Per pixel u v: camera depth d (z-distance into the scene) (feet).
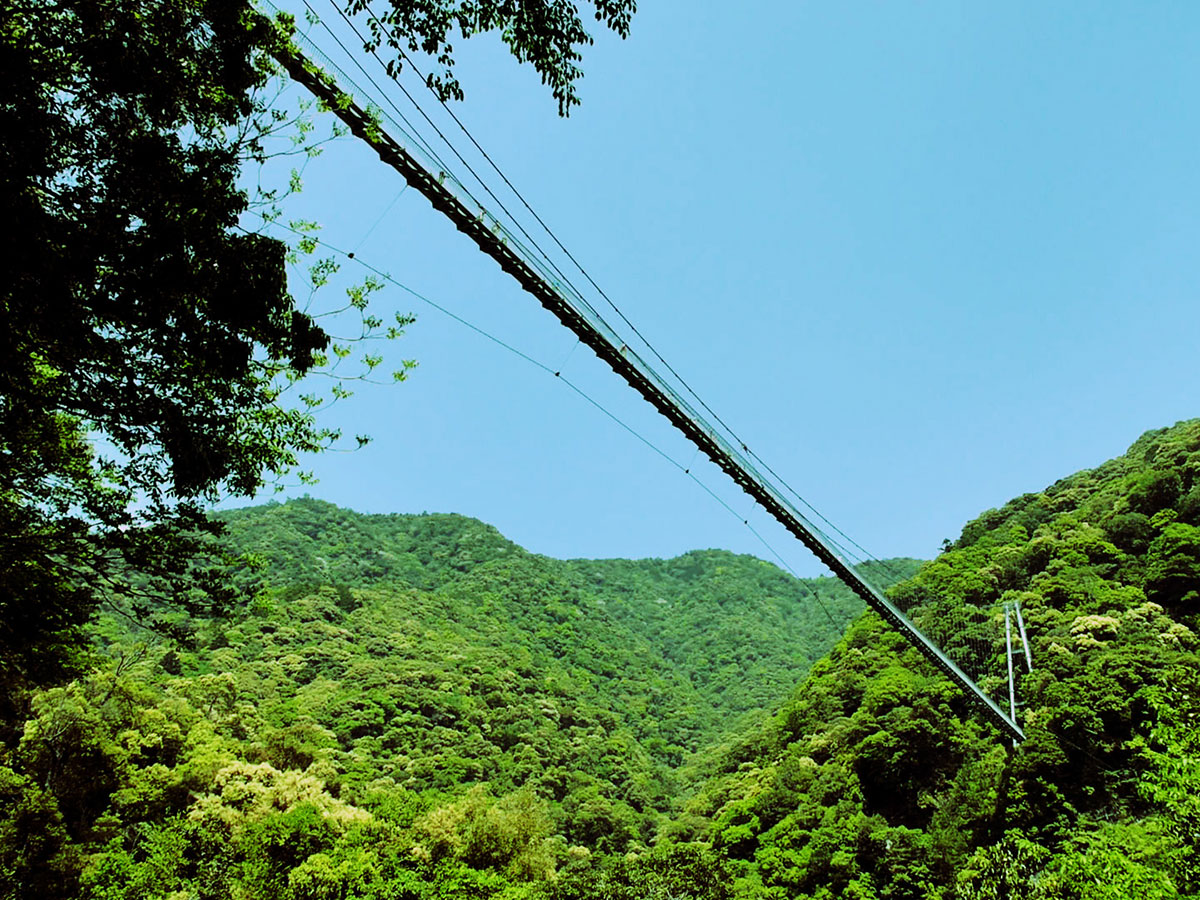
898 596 239.71
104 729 132.26
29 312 21.39
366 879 120.57
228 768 145.69
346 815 142.31
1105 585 178.70
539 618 558.56
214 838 121.08
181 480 27.81
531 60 23.72
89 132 21.25
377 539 645.51
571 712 363.35
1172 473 199.11
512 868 145.79
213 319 24.80
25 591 32.55
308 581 483.51
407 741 268.41
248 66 23.80
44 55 20.43
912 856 128.77
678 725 434.71
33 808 97.19
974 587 216.33
